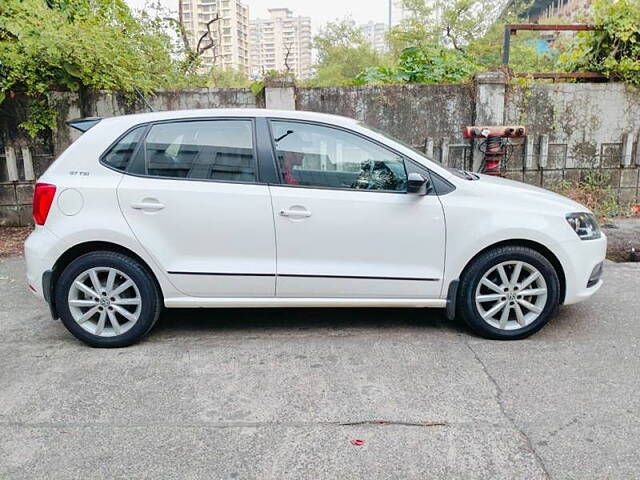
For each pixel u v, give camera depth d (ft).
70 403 9.66
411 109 24.45
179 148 11.89
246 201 11.58
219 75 36.60
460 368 10.79
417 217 11.71
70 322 11.93
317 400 9.63
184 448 8.28
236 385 10.25
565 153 25.22
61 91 23.18
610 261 18.69
